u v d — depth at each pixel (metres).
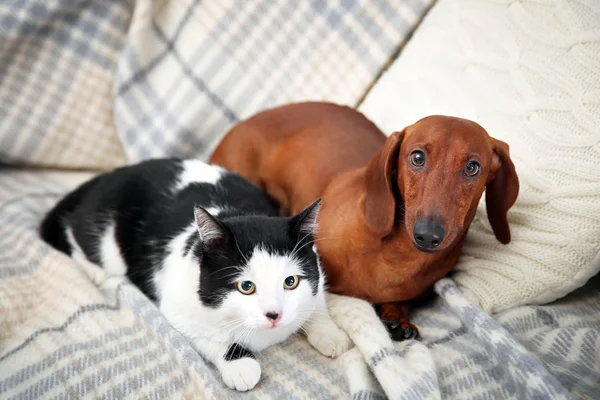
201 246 1.20
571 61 1.36
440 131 1.16
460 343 1.26
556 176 1.32
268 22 1.96
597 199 1.25
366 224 1.30
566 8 1.41
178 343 1.18
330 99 1.96
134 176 1.54
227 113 2.00
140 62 2.00
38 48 1.95
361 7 1.89
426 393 1.08
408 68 1.76
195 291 1.20
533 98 1.39
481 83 1.52
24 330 1.28
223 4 1.96
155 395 1.10
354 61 1.91
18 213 1.71
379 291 1.38
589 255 1.28
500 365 1.17
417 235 1.12
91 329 1.27
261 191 1.62
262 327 1.14
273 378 1.18
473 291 1.37
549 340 1.24
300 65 1.96
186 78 2.00
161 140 2.00
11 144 1.97
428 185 1.14
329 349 1.25
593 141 1.27
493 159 1.24
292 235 1.22
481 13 1.59
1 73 1.93
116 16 1.99
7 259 1.48
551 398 1.04
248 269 1.16
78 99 2.02
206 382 1.09
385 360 1.15
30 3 1.86
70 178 2.05
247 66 1.98
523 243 1.35
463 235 1.35
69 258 1.50
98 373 1.14
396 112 1.73
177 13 2.01
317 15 1.92
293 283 1.20
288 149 1.70
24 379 1.13
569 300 1.40
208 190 1.48
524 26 1.48
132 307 1.31
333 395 1.14
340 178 1.47
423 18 1.86
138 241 1.44
